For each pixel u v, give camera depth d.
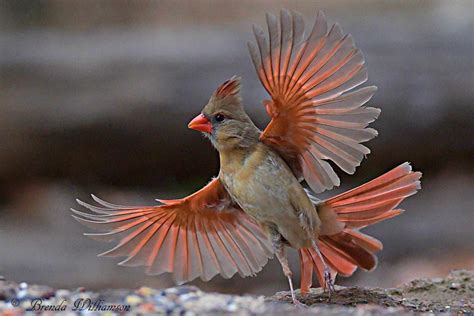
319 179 7.51
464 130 14.76
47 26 17.34
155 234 7.76
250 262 7.94
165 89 14.80
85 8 17.61
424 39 14.98
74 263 13.36
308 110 7.02
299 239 7.61
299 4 18.11
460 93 14.59
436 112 14.64
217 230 7.91
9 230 14.54
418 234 13.71
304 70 6.76
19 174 15.45
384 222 13.99
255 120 14.36
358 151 7.12
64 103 14.90
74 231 14.56
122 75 15.02
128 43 15.43
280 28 6.61
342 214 7.56
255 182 7.45
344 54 6.69
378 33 15.16
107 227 7.57
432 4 16.53
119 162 15.45
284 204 7.44
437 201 14.64
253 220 7.79
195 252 7.88
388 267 13.28
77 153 15.23
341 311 6.33
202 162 15.48
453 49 14.83
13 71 14.95
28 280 12.96
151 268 7.79
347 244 7.74
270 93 6.96
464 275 8.49
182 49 15.20
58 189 15.57
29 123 14.90
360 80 6.78
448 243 13.59
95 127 14.93
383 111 14.65
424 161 15.24
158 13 17.95
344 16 16.56
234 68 14.80
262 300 6.75
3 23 17.00
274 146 7.51
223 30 16.03
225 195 7.79
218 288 12.73
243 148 7.50
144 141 15.09
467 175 15.16
